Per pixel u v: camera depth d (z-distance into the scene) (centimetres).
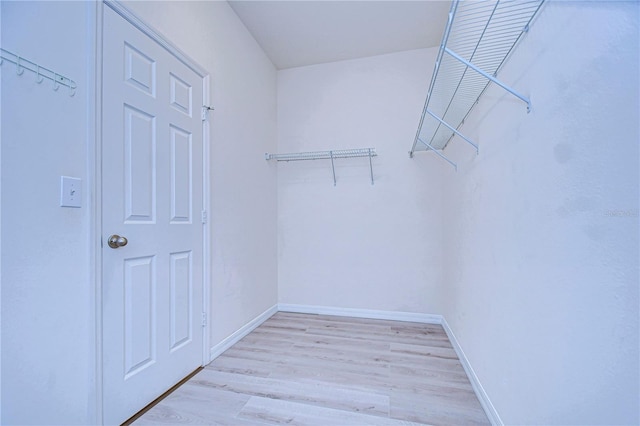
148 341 146
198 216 184
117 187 130
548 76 90
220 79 210
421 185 279
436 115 190
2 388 93
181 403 148
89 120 118
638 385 59
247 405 147
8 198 94
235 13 231
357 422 135
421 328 259
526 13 98
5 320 94
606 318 67
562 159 83
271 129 301
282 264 313
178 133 168
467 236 181
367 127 294
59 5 108
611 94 65
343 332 248
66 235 110
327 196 303
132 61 138
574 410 78
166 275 158
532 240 100
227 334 215
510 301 118
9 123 94
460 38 146
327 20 241
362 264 292
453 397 155
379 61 292
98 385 120
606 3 67
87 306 117
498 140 131
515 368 113
